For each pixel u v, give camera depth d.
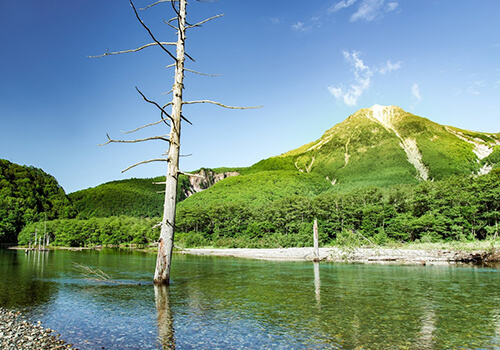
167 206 19.89
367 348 9.56
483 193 61.91
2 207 140.88
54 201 178.88
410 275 25.84
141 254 64.56
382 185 199.38
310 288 20.00
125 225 121.56
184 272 29.61
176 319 12.98
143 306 15.29
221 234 97.50
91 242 121.00
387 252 43.25
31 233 122.94
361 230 72.62
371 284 21.33
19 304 15.95
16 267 35.44
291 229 85.50
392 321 12.38
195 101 19.50
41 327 12.04
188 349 9.63
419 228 65.12
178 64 19.70
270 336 10.73
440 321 12.34
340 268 31.91
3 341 10.37
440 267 32.19
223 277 25.69
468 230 60.47
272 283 22.23
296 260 44.31
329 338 10.48
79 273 29.31
